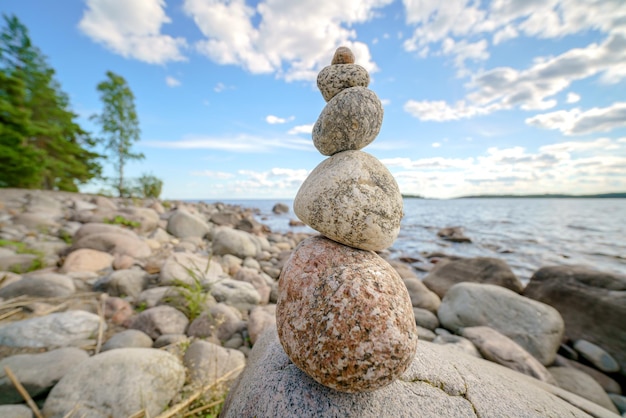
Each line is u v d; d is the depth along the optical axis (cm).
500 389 152
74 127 1905
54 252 551
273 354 169
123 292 396
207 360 256
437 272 639
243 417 137
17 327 263
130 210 998
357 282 123
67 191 1870
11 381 203
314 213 136
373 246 136
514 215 2945
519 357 280
